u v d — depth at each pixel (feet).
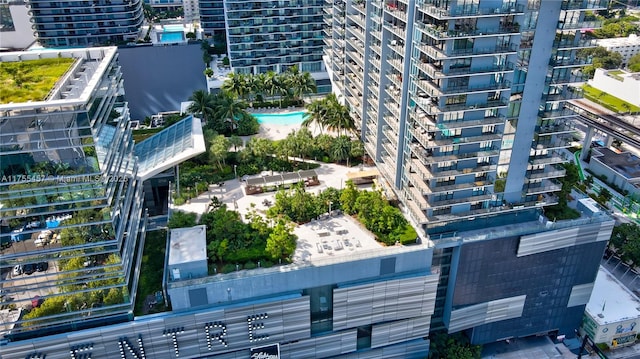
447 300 291.99
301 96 458.50
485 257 276.21
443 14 232.94
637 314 314.76
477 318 299.38
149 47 614.34
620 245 381.19
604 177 492.13
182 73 610.65
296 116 427.33
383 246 267.80
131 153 287.69
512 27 242.78
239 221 276.21
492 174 278.67
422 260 267.80
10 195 212.02
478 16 234.58
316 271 253.44
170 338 252.42
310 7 516.32
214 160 336.49
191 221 279.69
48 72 237.86
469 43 243.19
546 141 279.69
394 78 298.76
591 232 286.25
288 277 252.01
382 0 305.32
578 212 300.81
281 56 538.06
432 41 256.11
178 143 325.42
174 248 252.62
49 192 215.92
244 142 375.04
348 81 401.29
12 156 207.10
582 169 506.89
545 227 280.10
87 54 262.06
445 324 299.38
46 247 226.79
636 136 512.22
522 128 269.03
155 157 321.73
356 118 384.88
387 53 308.40
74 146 210.38
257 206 300.20
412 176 287.07
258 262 255.70
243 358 273.33
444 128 256.11
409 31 269.64
